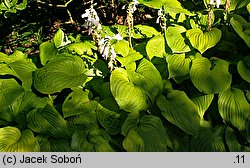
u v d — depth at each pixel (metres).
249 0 1.87
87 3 2.30
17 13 2.18
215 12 1.89
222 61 1.61
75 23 2.47
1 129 1.43
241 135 1.53
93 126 1.49
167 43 1.67
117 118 1.50
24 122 1.52
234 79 1.67
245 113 1.50
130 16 1.72
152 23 2.05
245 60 1.61
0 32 2.25
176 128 1.52
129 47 1.75
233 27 1.62
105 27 1.87
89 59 1.69
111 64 1.58
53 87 1.51
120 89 1.48
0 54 1.74
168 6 1.85
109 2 2.39
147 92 1.51
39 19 2.38
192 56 1.64
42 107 1.54
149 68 1.59
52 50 1.70
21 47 2.27
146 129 1.42
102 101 1.54
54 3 2.38
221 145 1.50
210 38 1.62
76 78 1.54
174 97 1.52
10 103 1.49
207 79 1.52
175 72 1.57
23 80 1.60
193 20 1.85
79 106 1.53
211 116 1.60
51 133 1.45
